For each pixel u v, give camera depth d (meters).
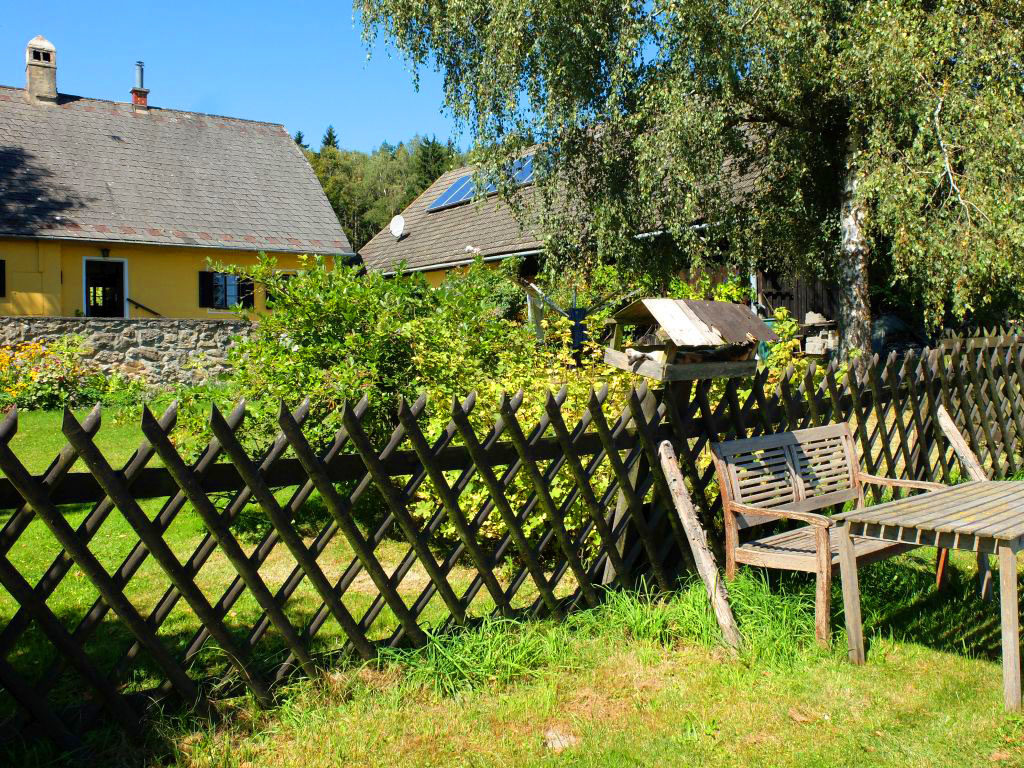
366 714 3.02
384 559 5.09
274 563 5.05
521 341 5.87
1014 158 9.19
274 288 5.60
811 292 15.91
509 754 2.83
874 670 3.47
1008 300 11.67
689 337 3.66
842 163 12.73
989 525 3.22
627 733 2.97
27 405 11.55
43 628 2.52
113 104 22.22
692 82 11.01
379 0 13.25
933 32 9.84
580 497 4.62
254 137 23.78
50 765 2.58
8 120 20.06
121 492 2.54
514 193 13.44
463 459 3.36
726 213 12.20
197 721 2.88
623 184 12.53
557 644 3.56
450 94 13.20
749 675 3.39
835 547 3.94
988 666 3.55
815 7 10.66
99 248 18.38
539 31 11.70
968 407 6.07
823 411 4.79
